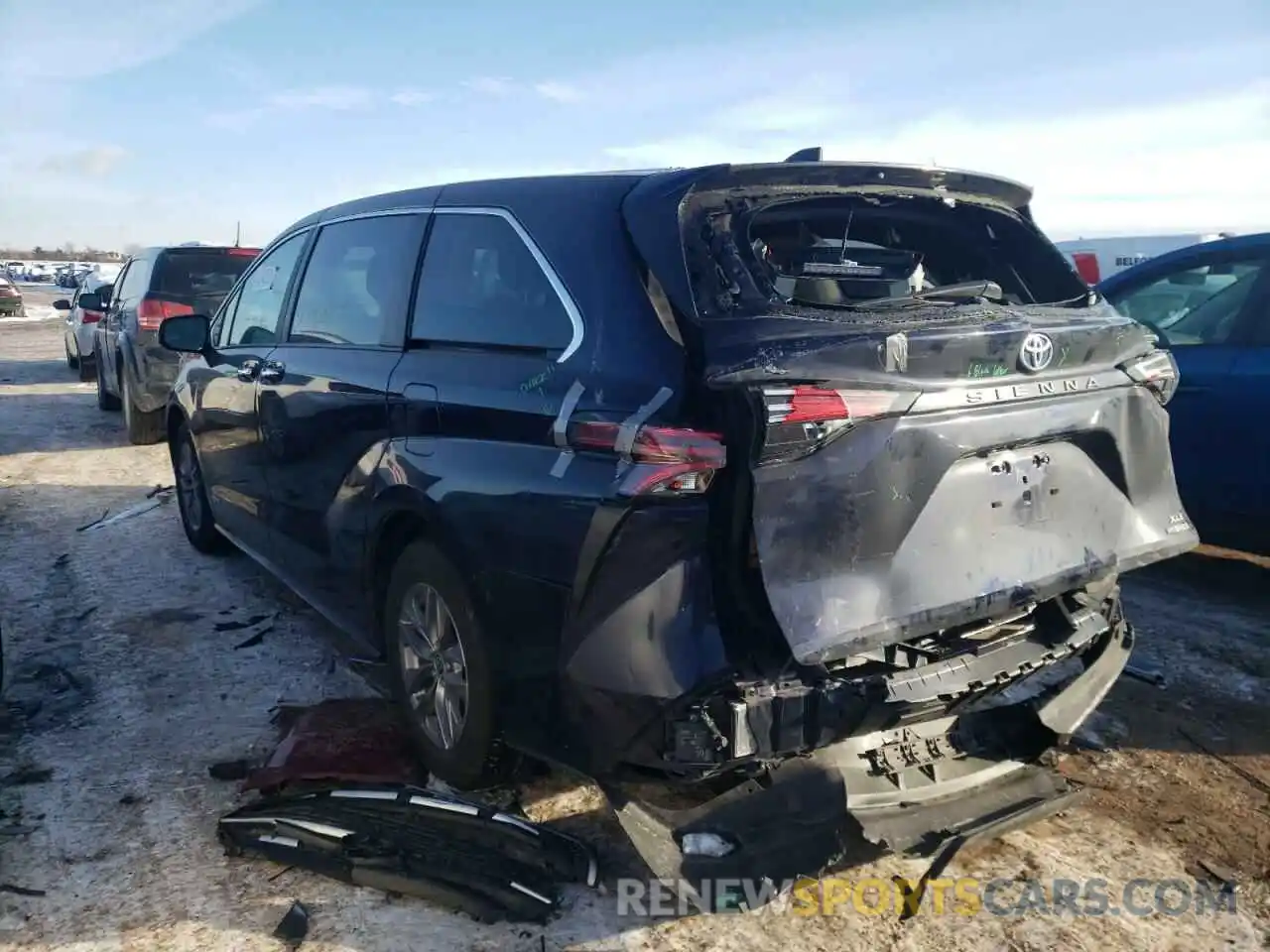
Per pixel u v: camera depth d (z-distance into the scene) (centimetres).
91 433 1080
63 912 288
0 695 412
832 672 270
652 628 261
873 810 291
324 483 409
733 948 280
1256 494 527
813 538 258
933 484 275
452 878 295
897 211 342
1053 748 349
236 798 350
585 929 287
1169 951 282
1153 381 333
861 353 261
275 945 277
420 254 376
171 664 462
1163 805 354
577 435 276
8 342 2367
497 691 306
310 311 455
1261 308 537
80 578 584
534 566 286
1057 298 360
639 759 269
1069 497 311
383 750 370
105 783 358
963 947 282
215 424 542
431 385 341
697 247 279
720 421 256
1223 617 535
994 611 285
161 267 966
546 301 309
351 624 412
